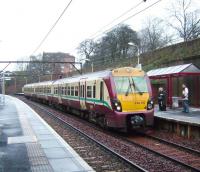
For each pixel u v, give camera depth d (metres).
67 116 30.12
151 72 27.52
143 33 67.44
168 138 17.55
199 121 17.23
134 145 15.62
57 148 13.08
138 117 17.98
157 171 10.85
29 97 69.88
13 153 12.18
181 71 23.05
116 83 18.38
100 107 19.92
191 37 47.53
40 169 9.85
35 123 21.86
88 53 75.19
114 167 11.21
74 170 9.70
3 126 20.20
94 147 14.73
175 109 24.84
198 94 25.61
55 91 38.12
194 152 13.72
